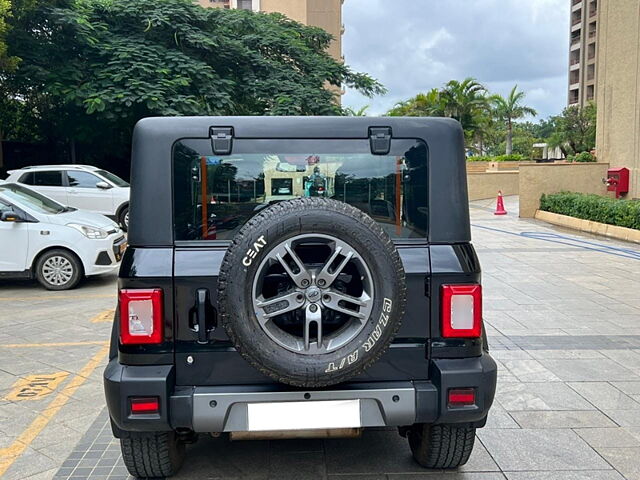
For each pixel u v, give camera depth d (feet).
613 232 49.85
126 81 53.88
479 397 10.56
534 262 38.55
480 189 97.45
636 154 57.67
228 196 10.84
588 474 12.46
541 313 25.61
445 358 10.73
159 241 10.51
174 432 11.54
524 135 240.12
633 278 33.30
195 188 10.74
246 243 9.55
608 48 62.69
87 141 65.10
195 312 10.38
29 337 22.52
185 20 60.80
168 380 10.18
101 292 30.42
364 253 9.72
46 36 56.34
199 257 10.45
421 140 10.96
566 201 59.72
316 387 10.05
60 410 15.84
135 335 10.25
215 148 10.75
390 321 9.82
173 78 55.57
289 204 9.77
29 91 60.18
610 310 26.12
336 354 9.72
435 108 132.36
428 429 11.85
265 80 65.62
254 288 9.62
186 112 54.03
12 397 16.72
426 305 10.68
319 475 12.45
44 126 66.59
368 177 11.06
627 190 58.59
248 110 67.87
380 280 9.76
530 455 13.25
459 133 11.04
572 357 19.80
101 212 49.88
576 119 137.80
